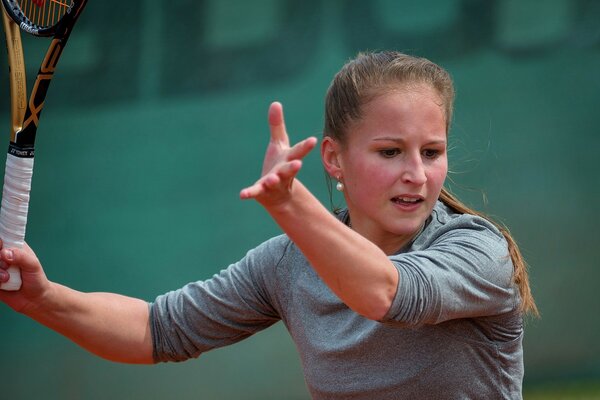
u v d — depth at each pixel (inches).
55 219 1058.7
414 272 271.9
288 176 247.0
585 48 947.3
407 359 308.5
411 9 986.1
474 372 311.6
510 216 946.1
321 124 995.3
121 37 1059.3
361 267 259.9
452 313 281.3
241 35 1026.7
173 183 1031.6
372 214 310.5
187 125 1030.4
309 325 327.9
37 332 1029.2
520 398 327.0
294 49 1009.5
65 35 319.3
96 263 1044.5
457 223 309.1
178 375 995.9
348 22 997.2
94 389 1011.9
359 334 312.5
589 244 936.3
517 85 957.2
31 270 326.6
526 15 959.6
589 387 904.3
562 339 932.6
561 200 942.4
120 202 1042.7
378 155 305.7
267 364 976.3
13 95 328.8
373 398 315.9
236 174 1013.8
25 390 1026.7
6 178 323.9
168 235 1028.5
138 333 353.7
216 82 1029.2
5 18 337.4
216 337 358.3
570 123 948.0
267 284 343.0
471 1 970.7
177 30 1045.8
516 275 305.3
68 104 1066.7
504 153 952.9
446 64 974.4
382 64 310.5
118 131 1050.7
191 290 358.0
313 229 256.7
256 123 1013.8
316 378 327.0
